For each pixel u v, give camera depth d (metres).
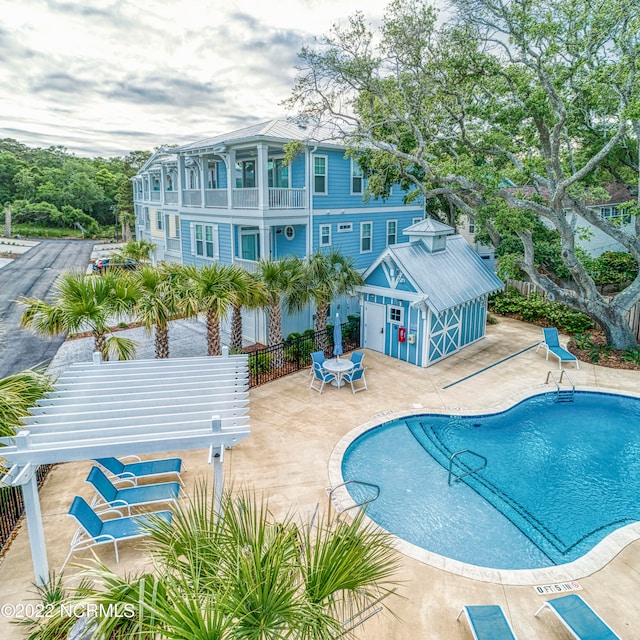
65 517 7.97
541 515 8.37
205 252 21.94
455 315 16.14
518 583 6.59
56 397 8.08
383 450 10.51
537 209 15.27
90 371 8.99
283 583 3.47
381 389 13.48
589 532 7.93
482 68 15.15
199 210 21.55
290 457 9.87
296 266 14.59
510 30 13.30
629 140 16.98
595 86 14.11
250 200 18.14
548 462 10.10
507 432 11.42
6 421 7.06
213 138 23.97
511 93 15.79
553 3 12.93
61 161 89.81
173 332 19.81
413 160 16.59
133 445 6.50
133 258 32.00
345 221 21.05
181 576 3.57
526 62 13.48
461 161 17.50
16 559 6.98
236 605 3.27
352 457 10.20
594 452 10.52
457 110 17.62
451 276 16.20
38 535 6.22
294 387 13.66
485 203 17.23
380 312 16.30
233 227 19.47
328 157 19.66
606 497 8.92
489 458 10.26
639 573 6.78
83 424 7.02
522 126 16.62
